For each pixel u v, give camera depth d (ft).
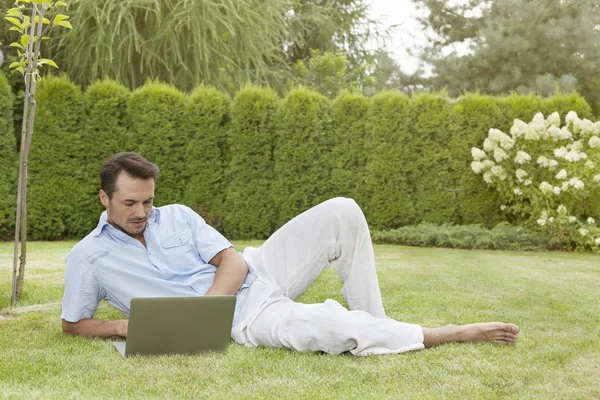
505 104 27.32
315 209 8.73
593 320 10.31
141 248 8.35
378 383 6.54
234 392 6.21
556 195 25.12
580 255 22.17
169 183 27.91
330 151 28.27
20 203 11.57
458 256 21.02
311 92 28.12
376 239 26.71
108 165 8.03
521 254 22.25
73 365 7.13
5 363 7.27
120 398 5.98
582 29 43.93
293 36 46.01
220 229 28.30
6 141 26.40
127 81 34.53
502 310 11.19
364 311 8.51
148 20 34.35
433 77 50.57
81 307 8.30
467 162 27.30
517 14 45.98
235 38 36.01
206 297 7.51
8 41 33.12
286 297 8.55
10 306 11.37
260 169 28.02
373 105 27.76
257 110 27.81
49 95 26.99
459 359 7.40
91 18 33.60
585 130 25.32
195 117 27.89
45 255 20.04
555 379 6.80
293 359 7.39
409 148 27.61
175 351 7.61
